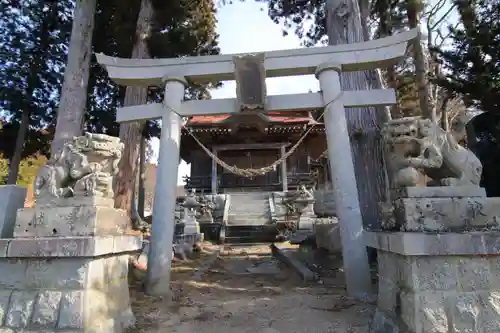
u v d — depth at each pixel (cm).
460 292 361
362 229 677
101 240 423
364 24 1223
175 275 876
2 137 1856
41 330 394
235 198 2245
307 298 638
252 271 969
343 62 773
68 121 1194
